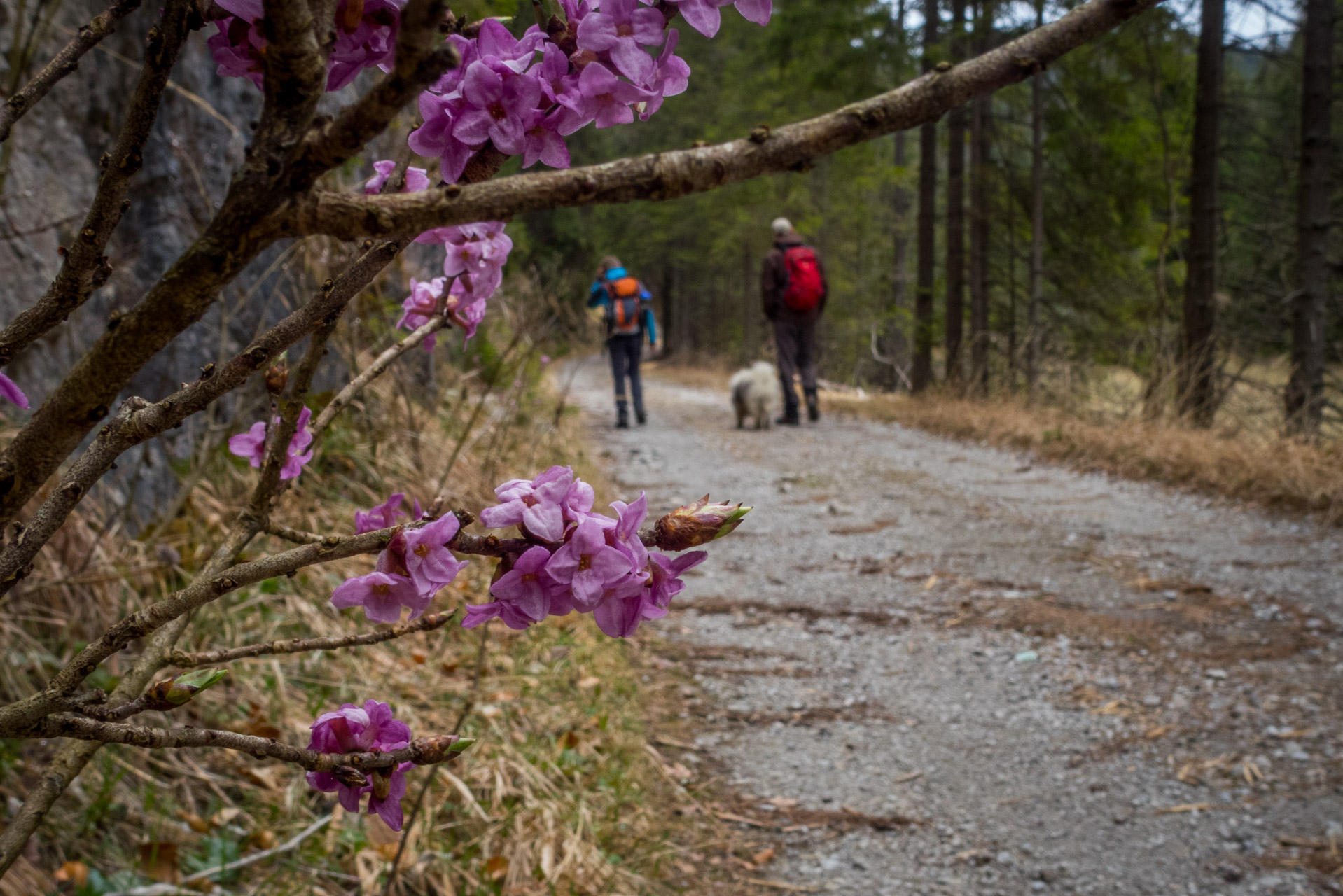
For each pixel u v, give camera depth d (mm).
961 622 4430
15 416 2770
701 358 28906
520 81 578
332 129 486
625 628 667
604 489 6520
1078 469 7691
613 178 531
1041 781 3080
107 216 602
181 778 2381
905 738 3391
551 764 2854
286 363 919
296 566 648
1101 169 12242
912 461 8398
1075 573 5012
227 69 577
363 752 765
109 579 2424
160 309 527
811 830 2854
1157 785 3016
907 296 23203
